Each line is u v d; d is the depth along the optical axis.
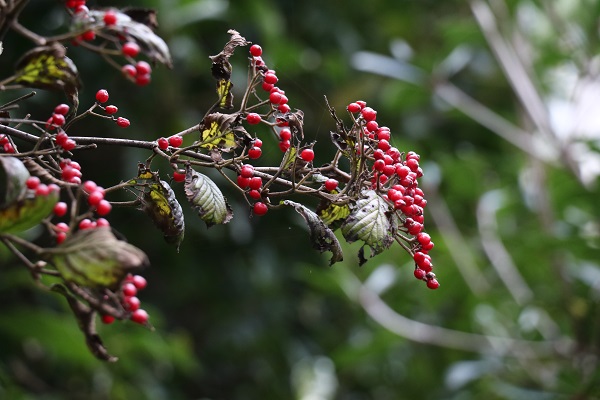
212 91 5.94
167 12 5.32
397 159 1.89
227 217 1.81
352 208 1.75
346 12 7.38
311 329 7.25
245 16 5.85
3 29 1.47
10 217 1.40
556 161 5.72
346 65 6.98
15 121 1.67
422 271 1.83
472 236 6.45
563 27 6.01
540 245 5.10
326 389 8.41
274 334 6.56
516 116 7.59
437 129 7.68
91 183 1.51
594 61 5.93
